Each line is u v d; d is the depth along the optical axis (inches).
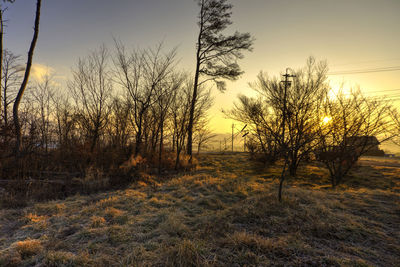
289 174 414.9
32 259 115.5
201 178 352.8
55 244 132.3
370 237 134.9
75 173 331.6
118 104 431.8
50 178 306.2
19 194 245.4
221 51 592.7
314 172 447.8
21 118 394.9
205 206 206.7
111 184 314.7
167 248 120.2
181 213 183.8
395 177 397.4
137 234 144.4
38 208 209.0
